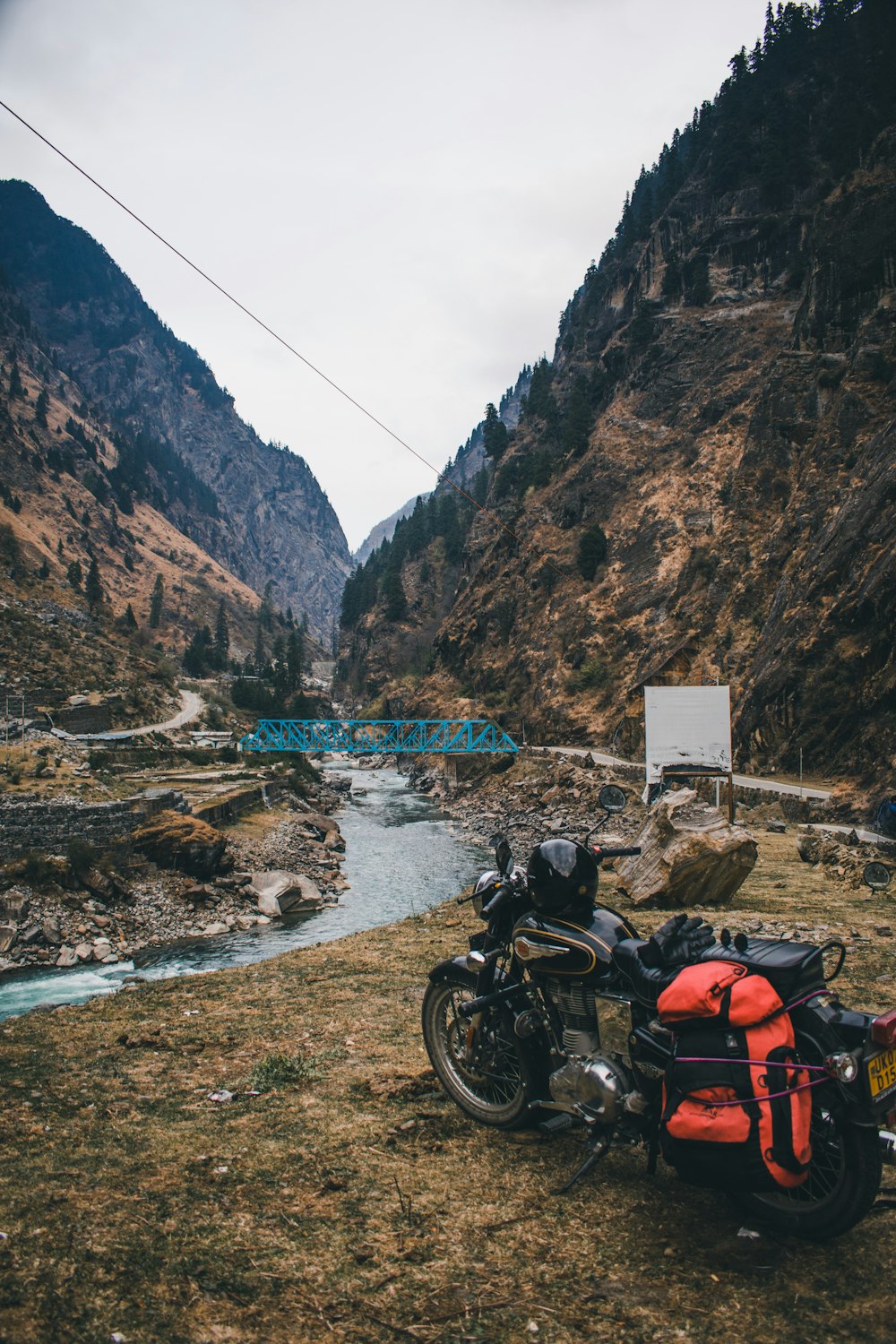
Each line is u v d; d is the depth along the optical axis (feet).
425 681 445.78
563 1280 11.39
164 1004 25.99
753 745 173.37
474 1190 13.88
